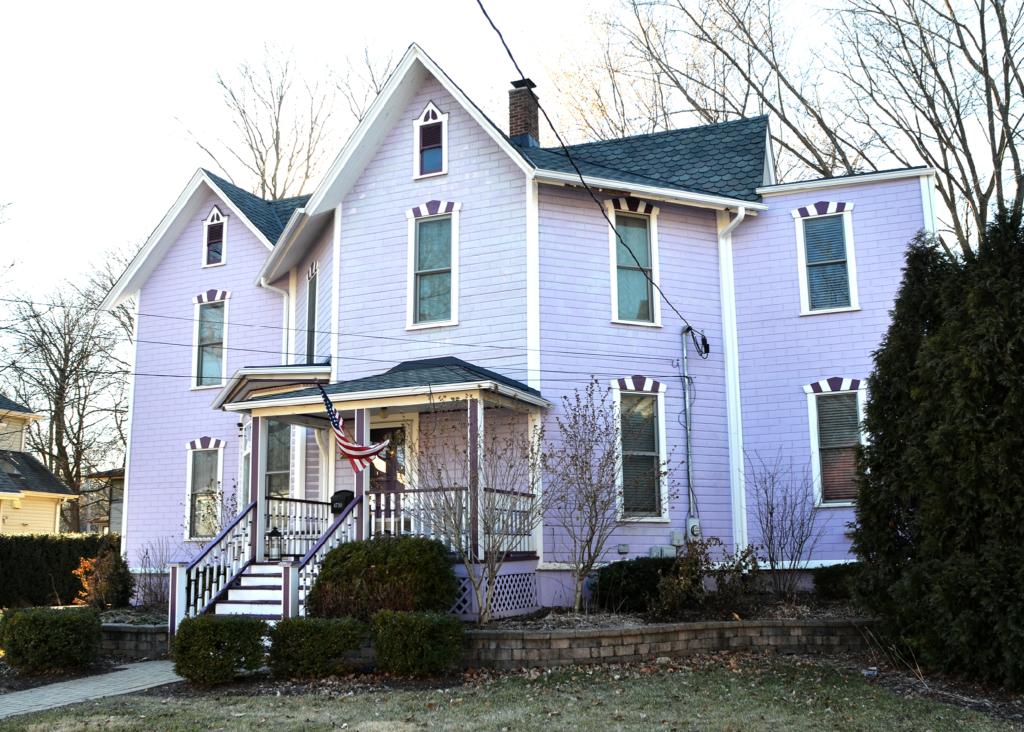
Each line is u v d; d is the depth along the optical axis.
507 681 10.85
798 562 15.36
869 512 11.60
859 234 16.80
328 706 9.82
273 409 15.01
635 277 16.83
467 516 13.41
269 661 11.54
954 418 10.45
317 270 19.05
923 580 10.56
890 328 12.00
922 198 16.61
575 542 14.16
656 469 16.05
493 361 16.00
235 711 9.67
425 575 12.27
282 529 15.77
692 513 16.02
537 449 14.73
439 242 16.98
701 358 16.78
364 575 12.39
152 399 21.80
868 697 9.75
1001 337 10.28
